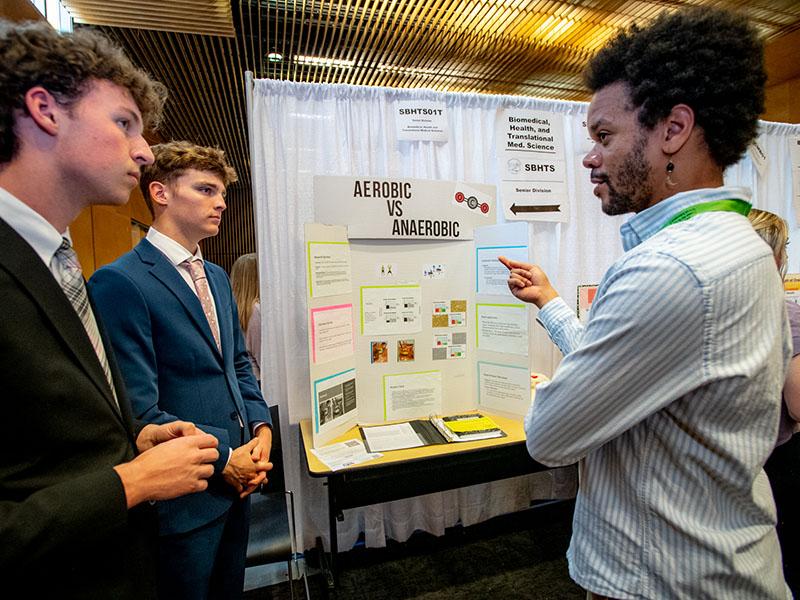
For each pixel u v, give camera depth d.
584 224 2.38
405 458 1.45
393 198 1.73
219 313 1.38
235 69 3.27
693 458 0.59
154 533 0.81
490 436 1.62
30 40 0.63
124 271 1.14
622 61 0.65
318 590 1.82
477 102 2.16
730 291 0.54
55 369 0.61
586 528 0.71
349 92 1.99
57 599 0.61
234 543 1.30
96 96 0.68
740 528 0.62
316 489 2.05
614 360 0.57
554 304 1.02
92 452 0.65
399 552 2.08
